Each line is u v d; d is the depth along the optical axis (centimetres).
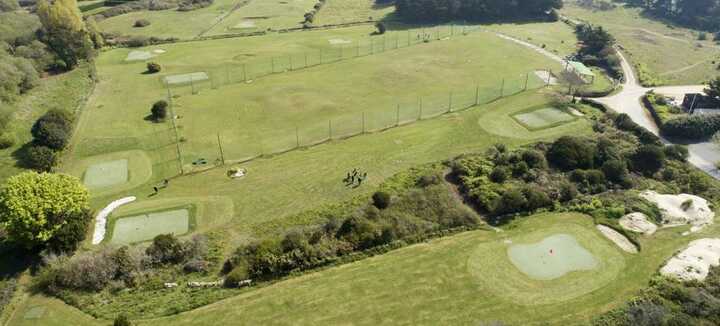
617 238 4697
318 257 4406
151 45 11875
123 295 4069
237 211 5216
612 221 4909
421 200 5134
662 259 4388
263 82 9250
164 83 9212
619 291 4000
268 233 4828
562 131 7031
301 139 6925
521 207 5084
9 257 4466
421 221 4894
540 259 4403
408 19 14325
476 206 5169
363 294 4006
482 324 3666
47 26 10488
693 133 6881
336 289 4072
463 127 7212
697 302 3722
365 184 5684
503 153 6022
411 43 11938
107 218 5072
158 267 4356
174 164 6247
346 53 11156
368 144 6719
